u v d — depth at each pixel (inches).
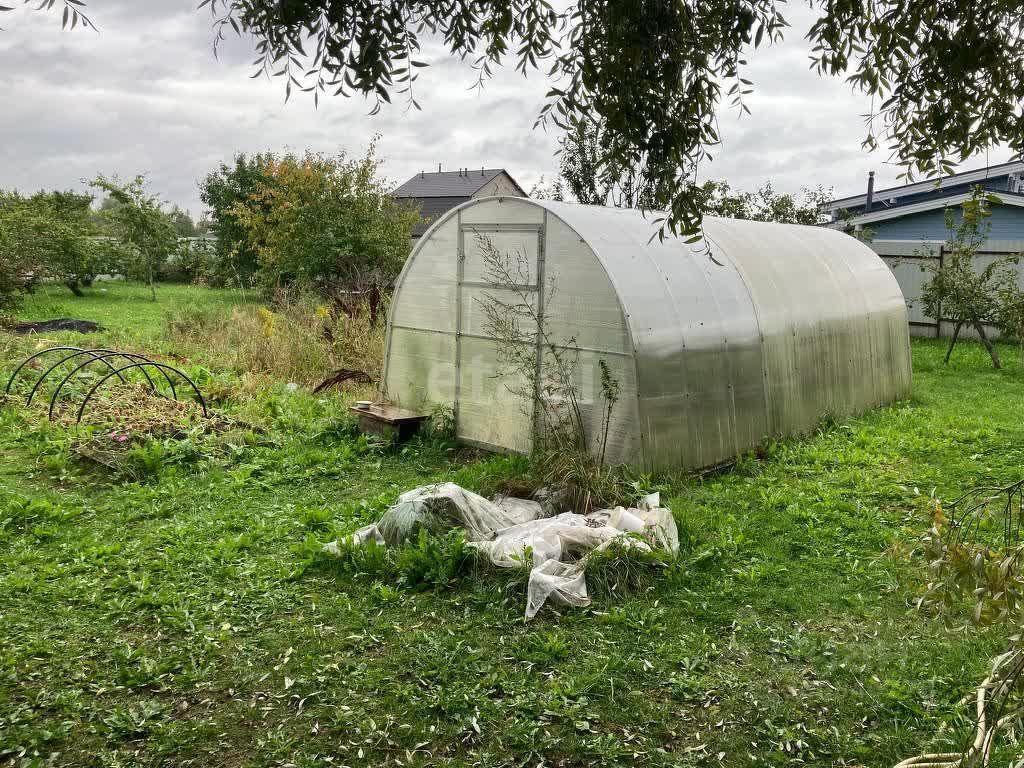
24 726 145.6
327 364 514.3
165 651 174.1
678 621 189.2
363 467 322.7
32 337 633.6
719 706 154.7
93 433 347.6
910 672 164.4
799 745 141.5
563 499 259.8
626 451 289.1
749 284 350.9
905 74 148.3
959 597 88.4
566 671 166.9
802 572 217.3
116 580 206.8
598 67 129.4
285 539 242.2
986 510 100.3
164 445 323.9
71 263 1101.7
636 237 321.1
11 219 941.8
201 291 1278.3
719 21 136.2
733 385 323.3
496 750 141.9
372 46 116.3
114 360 530.9
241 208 968.9
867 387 427.2
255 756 140.1
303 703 154.9
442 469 321.7
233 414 393.1
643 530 223.9
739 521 252.8
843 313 406.3
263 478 305.9
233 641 179.3
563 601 193.6
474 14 138.6
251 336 599.2
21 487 288.2
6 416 377.7
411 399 378.6
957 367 557.6
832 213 1044.5
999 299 571.2
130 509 266.7
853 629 185.5
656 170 132.5
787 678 164.1
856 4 143.6
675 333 299.0
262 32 115.2
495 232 328.8
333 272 893.2
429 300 363.3
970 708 148.0
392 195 936.9
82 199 1262.3
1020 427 375.2
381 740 144.3
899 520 255.8
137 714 150.0
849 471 306.0
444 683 162.1
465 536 220.4
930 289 565.6
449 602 197.3
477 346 343.0
